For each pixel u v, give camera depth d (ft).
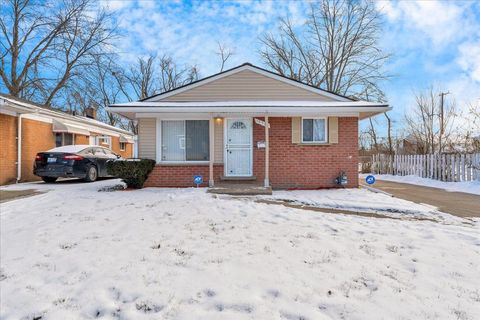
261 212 19.57
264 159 31.99
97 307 8.95
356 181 31.73
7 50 71.41
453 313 8.27
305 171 31.89
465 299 9.00
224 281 10.15
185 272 10.88
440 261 11.70
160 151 32.01
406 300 8.93
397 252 12.65
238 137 32.40
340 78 83.51
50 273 11.19
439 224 17.20
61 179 42.86
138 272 10.94
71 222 17.53
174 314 8.43
